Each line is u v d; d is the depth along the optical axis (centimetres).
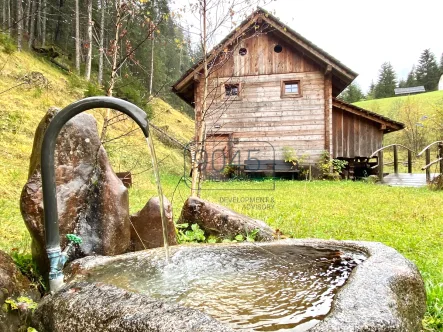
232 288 198
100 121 1664
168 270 219
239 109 1468
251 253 253
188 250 248
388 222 568
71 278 194
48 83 1778
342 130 1517
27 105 1381
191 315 134
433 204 761
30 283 214
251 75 1470
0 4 2902
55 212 183
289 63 1459
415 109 4009
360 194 926
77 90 2014
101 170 271
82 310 154
